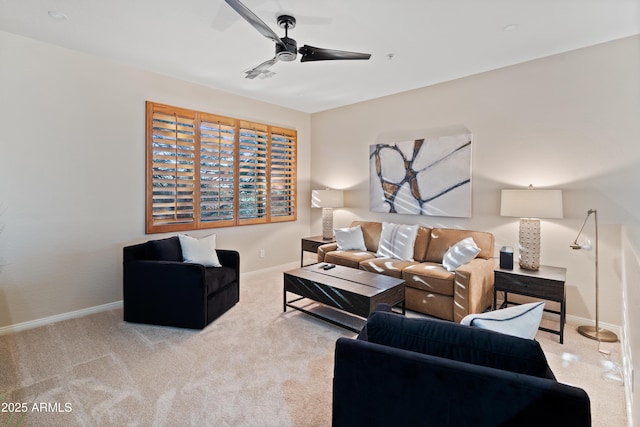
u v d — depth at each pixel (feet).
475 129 11.97
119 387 6.63
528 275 9.15
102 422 5.63
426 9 7.66
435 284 10.17
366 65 11.07
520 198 9.78
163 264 9.52
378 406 4.02
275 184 16.39
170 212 12.42
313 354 8.05
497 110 11.43
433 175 13.08
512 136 11.12
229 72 11.87
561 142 10.16
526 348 3.71
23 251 9.42
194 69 11.59
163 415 5.82
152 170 11.93
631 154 9.09
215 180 13.83
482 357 3.87
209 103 13.53
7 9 7.77
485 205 11.84
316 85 13.24
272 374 7.16
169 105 12.29
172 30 8.79
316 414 5.89
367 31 8.71
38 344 8.48
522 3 7.41
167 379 6.93
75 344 8.48
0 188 9.01
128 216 11.44
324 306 11.37
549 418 3.12
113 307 11.16
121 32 8.90
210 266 11.10
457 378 3.54
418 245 12.76
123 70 11.12
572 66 9.89
